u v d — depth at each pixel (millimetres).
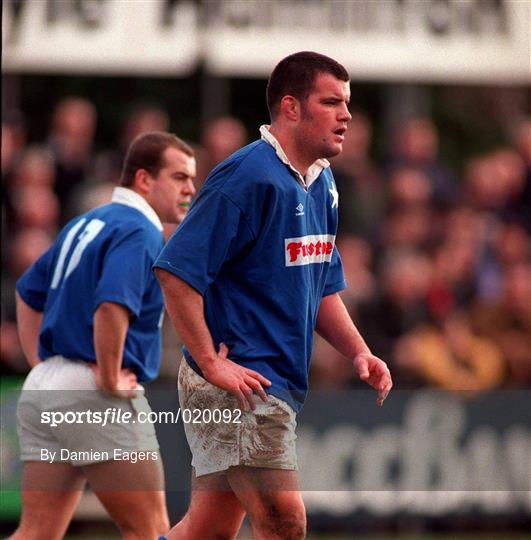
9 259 32406
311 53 15055
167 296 14586
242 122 39500
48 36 34562
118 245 17812
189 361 15430
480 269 35031
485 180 37438
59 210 34000
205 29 35250
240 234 14633
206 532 15750
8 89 36875
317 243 15281
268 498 14898
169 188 18734
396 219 35500
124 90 38781
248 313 14914
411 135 37531
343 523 28672
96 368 18156
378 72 35562
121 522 18328
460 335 32812
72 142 34844
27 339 19516
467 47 35750
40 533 18422
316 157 15078
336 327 16438
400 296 32500
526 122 41188
